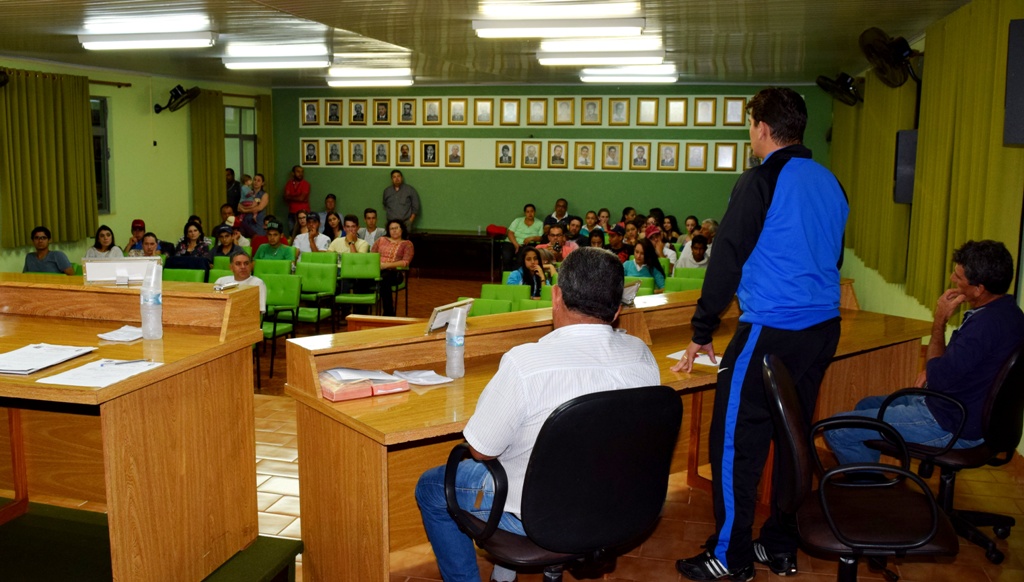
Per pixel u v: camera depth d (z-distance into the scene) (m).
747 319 2.64
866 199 8.64
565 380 2.03
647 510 2.13
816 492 2.50
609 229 11.21
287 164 13.27
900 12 5.89
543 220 12.34
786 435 2.22
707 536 3.27
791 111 2.57
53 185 9.54
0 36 7.63
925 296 5.90
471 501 2.20
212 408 2.75
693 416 3.73
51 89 9.43
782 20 6.31
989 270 2.82
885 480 3.10
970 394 2.88
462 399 2.62
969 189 4.88
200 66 10.28
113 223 10.73
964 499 3.67
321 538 2.78
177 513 2.59
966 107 4.91
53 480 3.44
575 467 1.96
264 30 7.05
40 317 3.28
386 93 12.73
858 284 9.42
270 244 8.73
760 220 2.55
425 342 3.08
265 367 6.93
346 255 8.25
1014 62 3.15
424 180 12.75
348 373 2.68
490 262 12.03
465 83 12.12
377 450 2.43
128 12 6.31
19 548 3.02
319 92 12.98
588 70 10.17
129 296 3.17
